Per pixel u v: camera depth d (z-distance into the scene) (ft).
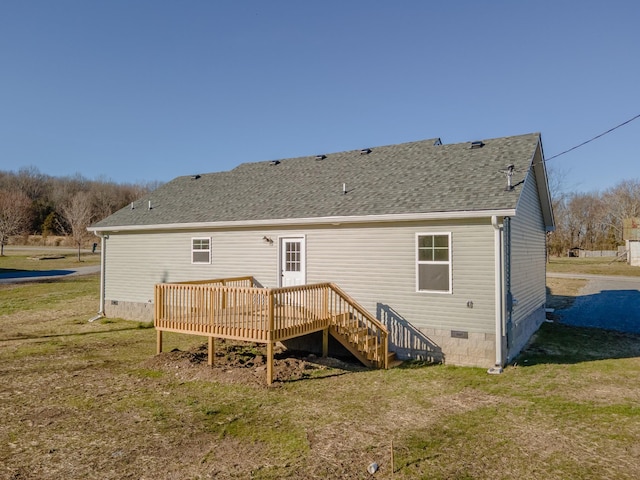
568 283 80.33
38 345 37.70
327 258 36.81
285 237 39.22
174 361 31.24
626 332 42.63
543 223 48.52
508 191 30.35
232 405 22.93
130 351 35.55
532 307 41.47
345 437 18.70
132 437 18.84
